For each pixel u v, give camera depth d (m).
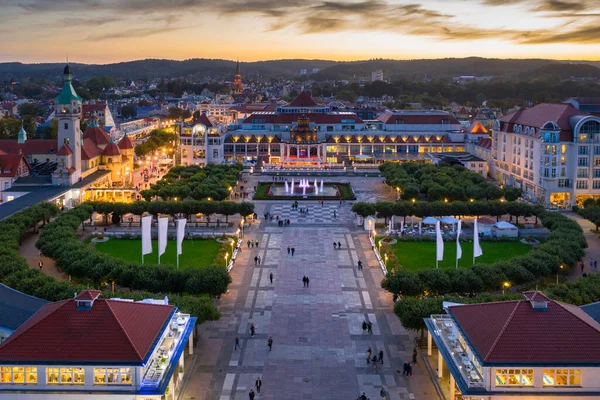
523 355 88.19
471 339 94.62
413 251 192.00
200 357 117.38
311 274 168.88
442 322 110.94
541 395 87.88
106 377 87.94
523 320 92.62
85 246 169.62
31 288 130.12
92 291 96.94
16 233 178.38
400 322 134.62
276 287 157.88
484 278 142.25
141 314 97.88
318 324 134.12
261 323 134.25
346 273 170.12
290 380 108.56
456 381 91.75
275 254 188.62
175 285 140.25
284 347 122.19
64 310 93.19
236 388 105.69
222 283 139.38
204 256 184.25
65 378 87.88
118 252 187.75
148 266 145.25
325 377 109.81
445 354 99.88
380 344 124.06
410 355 119.06
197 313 117.75
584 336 90.19
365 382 108.12
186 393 103.88
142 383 88.56
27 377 87.88
